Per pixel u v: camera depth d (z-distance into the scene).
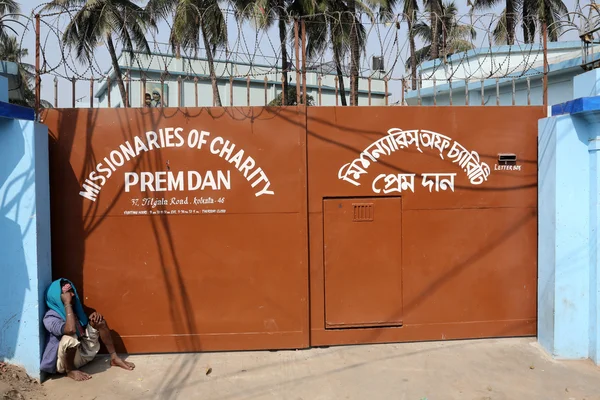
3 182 3.77
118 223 4.30
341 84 8.98
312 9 15.09
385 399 3.56
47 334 3.95
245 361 4.21
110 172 4.27
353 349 4.43
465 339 4.61
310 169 4.40
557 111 4.24
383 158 4.46
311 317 4.46
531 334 4.66
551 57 10.48
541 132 4.45
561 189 4.17
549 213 4.30
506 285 4.60
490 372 3.97
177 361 4.21
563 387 3.72
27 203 3.79
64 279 4.03
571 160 4.15
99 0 12.70
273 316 4.40
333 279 4.46
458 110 4.52
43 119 4.21
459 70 11.29
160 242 4.32
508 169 4.56
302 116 4.35
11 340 3.79
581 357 4.22
